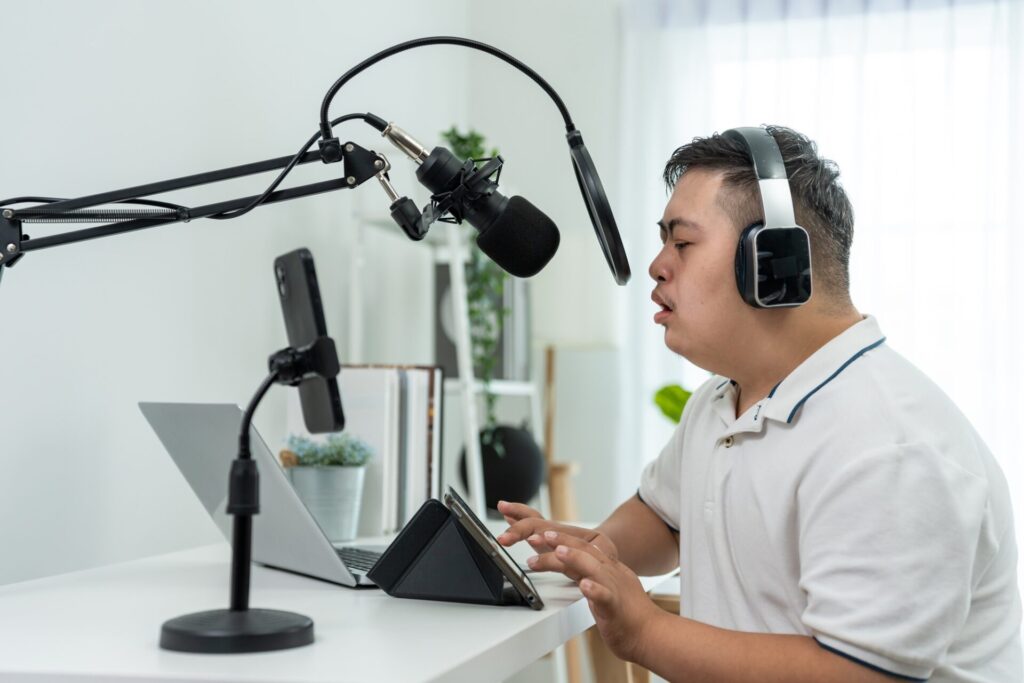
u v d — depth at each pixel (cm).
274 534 128
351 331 261
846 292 115
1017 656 106
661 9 357
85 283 165
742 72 347
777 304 107
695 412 134
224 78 206
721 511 115
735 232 112
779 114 344
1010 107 326
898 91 335
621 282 108
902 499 93
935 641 90
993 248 325
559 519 312
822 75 340
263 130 222
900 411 100
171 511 188
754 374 115
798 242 107
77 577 130
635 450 347
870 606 91
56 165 158
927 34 334
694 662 97
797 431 107
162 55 185
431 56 332
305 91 242
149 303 181
